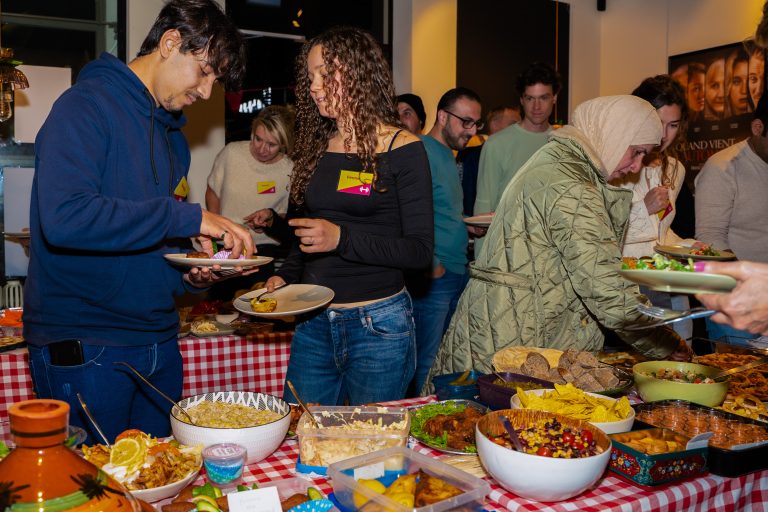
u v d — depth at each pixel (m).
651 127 2.06
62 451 0.77
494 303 2.08
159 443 1.30
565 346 2.12
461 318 2.19
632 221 2.83
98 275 1.56
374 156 1.88
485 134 5.70
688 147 5.53
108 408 1.62
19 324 2.65
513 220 2.05
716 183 3.01
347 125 1.90
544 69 3.64
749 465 1.32
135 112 1.62
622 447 1.29
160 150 1.70
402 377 2.01
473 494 1.09
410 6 5.38
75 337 1.58
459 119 3.68
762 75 4.94
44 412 0.75
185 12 1.58
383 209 1.94
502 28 5.76
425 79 5.47
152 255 1.66
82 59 4.46
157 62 1.62
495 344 2.07
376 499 1.07
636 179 2.81
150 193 1.66
